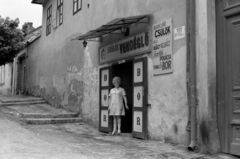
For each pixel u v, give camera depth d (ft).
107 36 32.04
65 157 16.72
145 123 24.88
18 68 71.82
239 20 18.40
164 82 23.21
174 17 22.52
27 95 61.77
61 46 45.93
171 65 22.47
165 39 23.22
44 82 52.90
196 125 19.54
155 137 23.88
